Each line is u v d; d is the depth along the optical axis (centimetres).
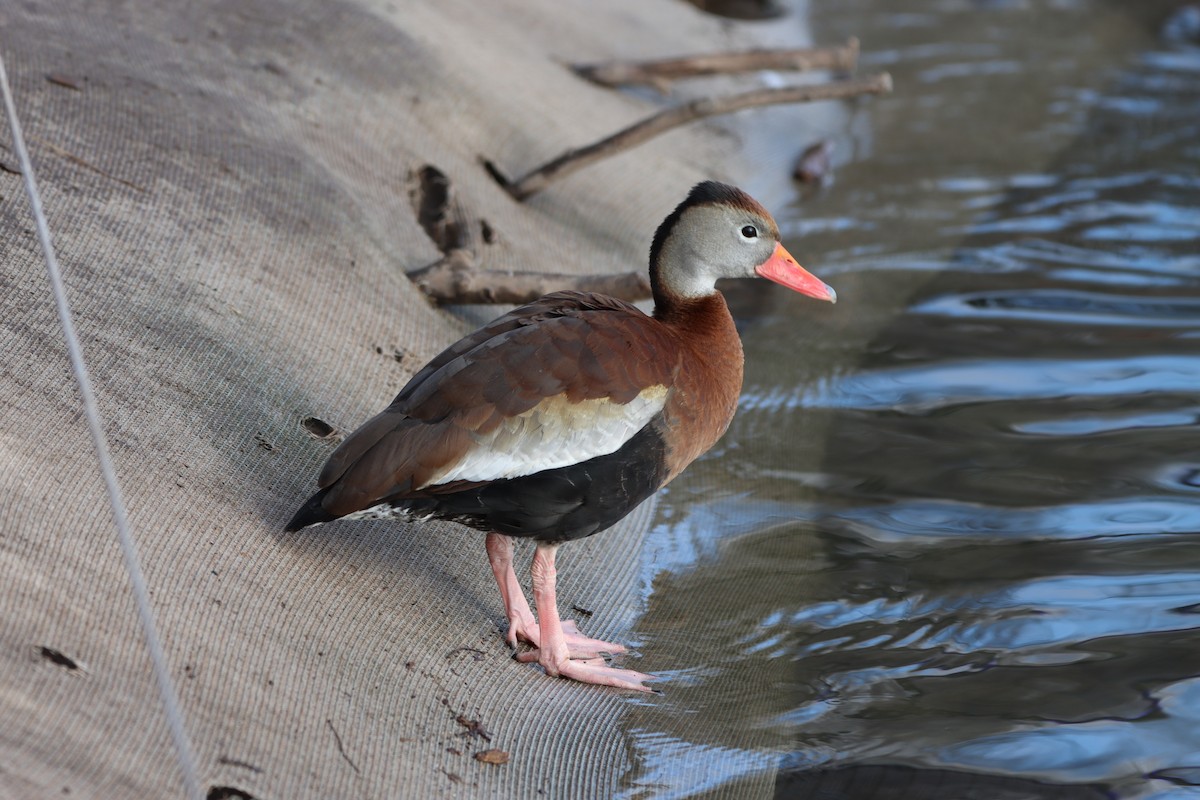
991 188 1178
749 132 1230
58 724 396
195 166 748
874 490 744
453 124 990
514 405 511
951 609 638
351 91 937
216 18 945
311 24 988
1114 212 1130
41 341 562
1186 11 1611
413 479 500
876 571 672
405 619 550
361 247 777
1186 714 555
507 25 1209
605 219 1005
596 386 525
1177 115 1337
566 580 638
